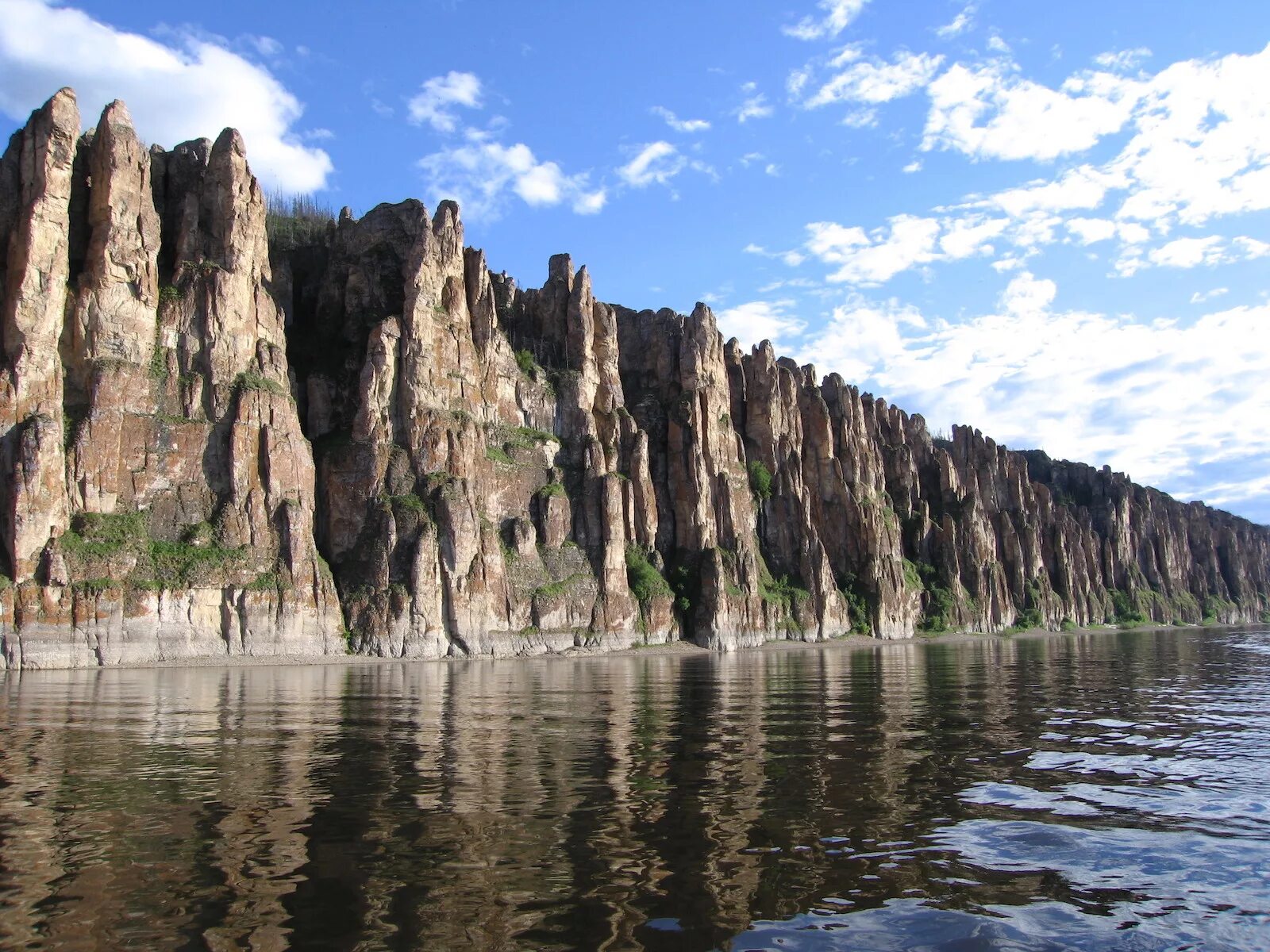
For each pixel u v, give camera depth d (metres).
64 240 96.31
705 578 152.88
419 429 122.19
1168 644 151.50
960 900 17.52
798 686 65.88
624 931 15.62
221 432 104.94
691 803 24.80
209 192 112.62
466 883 17.98
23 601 85.44
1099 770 30.44
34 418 89.69
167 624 94.25
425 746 35.03
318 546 116.75
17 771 29.28
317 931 15.51
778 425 187.25
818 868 19.27
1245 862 20.12
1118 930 16.16
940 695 57.69
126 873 18.53
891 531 199.25
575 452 148.00
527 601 129.38
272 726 41.50
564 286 161.75
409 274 127.56
